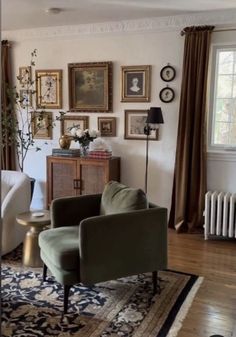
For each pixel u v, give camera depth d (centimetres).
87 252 240
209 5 369
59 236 269
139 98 448
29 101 504
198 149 417
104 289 281
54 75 488
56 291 277
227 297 271
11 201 342
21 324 231
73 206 302
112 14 408
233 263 339
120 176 469
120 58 452
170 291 279
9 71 507
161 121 411
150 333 224
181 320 239
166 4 366
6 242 341
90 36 462
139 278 303
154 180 454
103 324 233
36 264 320
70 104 484
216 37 407
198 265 333
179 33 421
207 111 417
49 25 464
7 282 291
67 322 235
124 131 461
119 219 248
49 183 462
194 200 425
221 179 423
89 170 440
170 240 402
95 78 466
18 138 505
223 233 393
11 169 510
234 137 425
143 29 434
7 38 504
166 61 430
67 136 461
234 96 420
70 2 360
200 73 405
